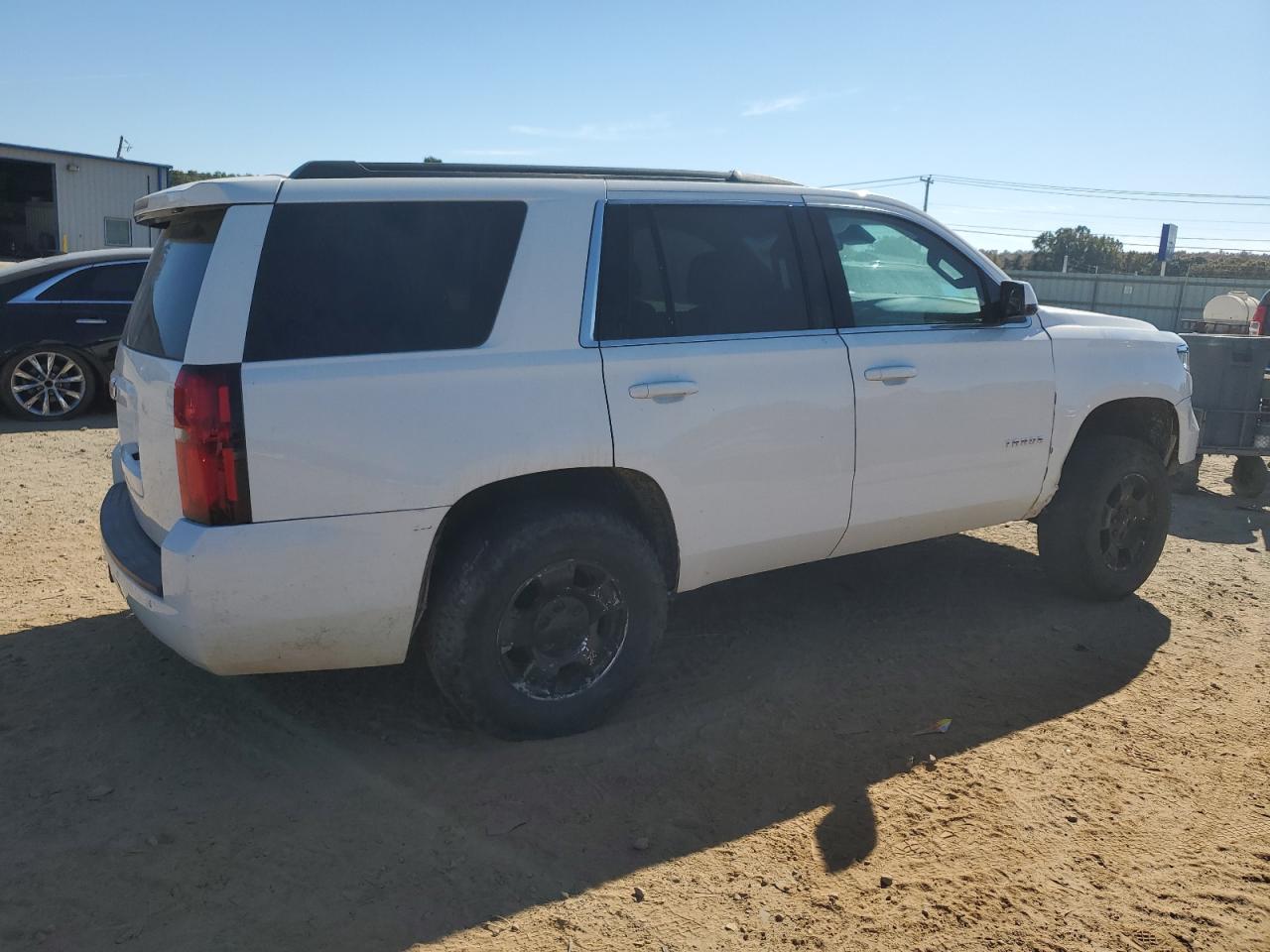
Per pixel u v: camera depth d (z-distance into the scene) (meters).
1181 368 5.32
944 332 4.48
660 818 3.23
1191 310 36.25
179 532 3.09
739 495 3.91
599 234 3.70
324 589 3.21
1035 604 5.21
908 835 3.17
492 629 3.45
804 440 4.03
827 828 3.20
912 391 4.31
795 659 4.47
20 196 32.41
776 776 3.50
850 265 4.32
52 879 2.85
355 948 2.61
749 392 3.87
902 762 3.62
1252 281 35.47
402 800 3.29
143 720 3.79
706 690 4.14
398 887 2.86
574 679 3.70
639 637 3.74
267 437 3.09
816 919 2.77
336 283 3.27
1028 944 2.69
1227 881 2.99
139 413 3.48
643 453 3.64
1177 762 3.66
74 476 7.55
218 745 3.63
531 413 3.43
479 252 3.49
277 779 3.41
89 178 31.55
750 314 4.00
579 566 3.59
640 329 3.73
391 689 4.10
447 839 3.09
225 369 3.07
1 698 3.92
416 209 3.43
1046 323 4.89
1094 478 4.96
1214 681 4.34
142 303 3.86
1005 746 3.74
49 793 3.29
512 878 2.91
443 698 4.03
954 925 2.76
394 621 3.35
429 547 3.33
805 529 4.13
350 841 3.07
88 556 5.64
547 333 3.53
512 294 3.50
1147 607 5.25
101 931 2.64
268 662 3.29
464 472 3.33
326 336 3.22
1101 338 5.01
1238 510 7.75
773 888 2.90
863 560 5.87
